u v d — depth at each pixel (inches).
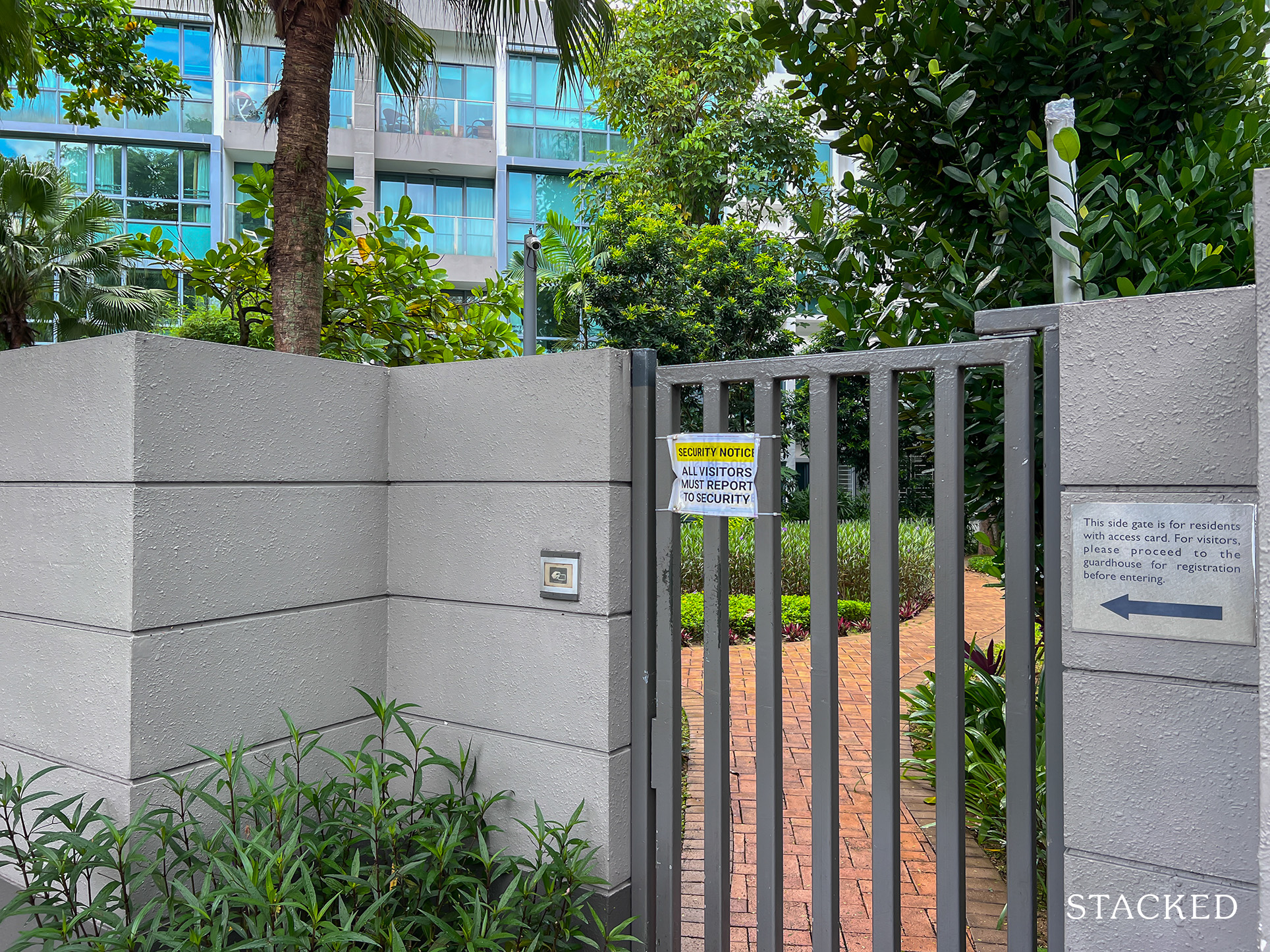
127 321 498.9
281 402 99.8
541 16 181.2
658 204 534.6
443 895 88.6
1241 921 59.0
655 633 93.5
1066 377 66.3
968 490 113.5
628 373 93.7
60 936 77.6
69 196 492.1
